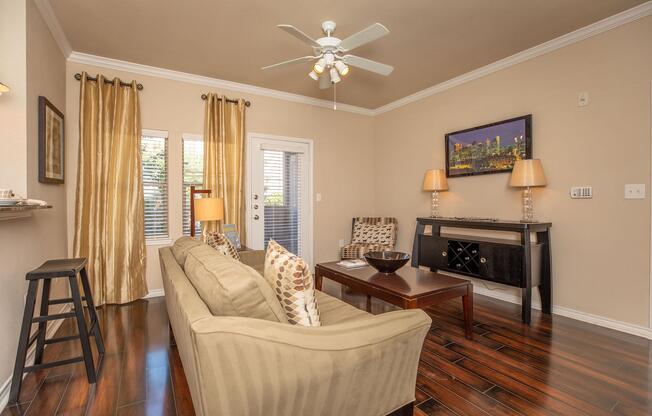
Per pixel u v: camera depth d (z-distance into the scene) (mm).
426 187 4062
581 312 2971
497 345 2443
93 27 2834
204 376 934
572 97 3012
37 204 1955
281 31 2912
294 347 1021
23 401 1767
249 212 4359
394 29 2891
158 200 3805
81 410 1692
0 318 1785
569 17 2725
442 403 1750
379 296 2412
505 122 3506
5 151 2156
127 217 3484
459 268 3512
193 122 3945
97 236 3338
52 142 2711
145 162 3729
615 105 2746
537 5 2551
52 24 2719
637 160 2633
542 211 3240
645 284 2594
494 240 3346
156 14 2643
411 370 1315
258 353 978
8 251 1897
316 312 1397
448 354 2299
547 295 3121
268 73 3863
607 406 1722
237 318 1021
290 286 1346
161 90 3766
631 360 2207
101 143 3373
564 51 3062
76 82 3328
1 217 1747
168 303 2100
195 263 1557
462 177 4008
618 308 2738
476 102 3832
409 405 1339
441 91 4250
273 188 4570
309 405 1069
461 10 2617
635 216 2646
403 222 4906
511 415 1653
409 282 2490
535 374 2037
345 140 5176
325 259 5023
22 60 2193
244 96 4289
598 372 2059
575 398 1790
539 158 3260
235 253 2654
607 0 2486
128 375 2029
